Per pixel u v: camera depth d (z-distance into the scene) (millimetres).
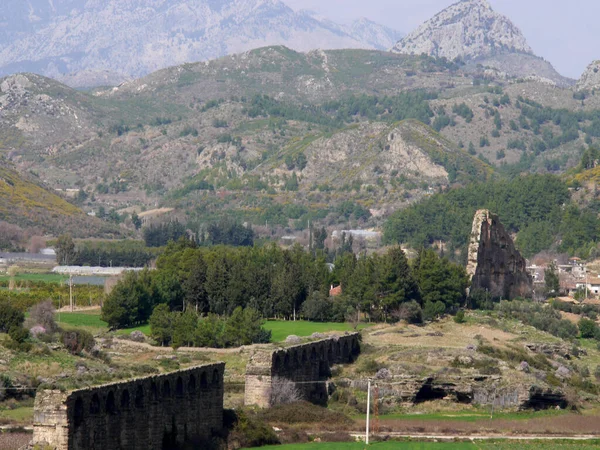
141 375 154875
